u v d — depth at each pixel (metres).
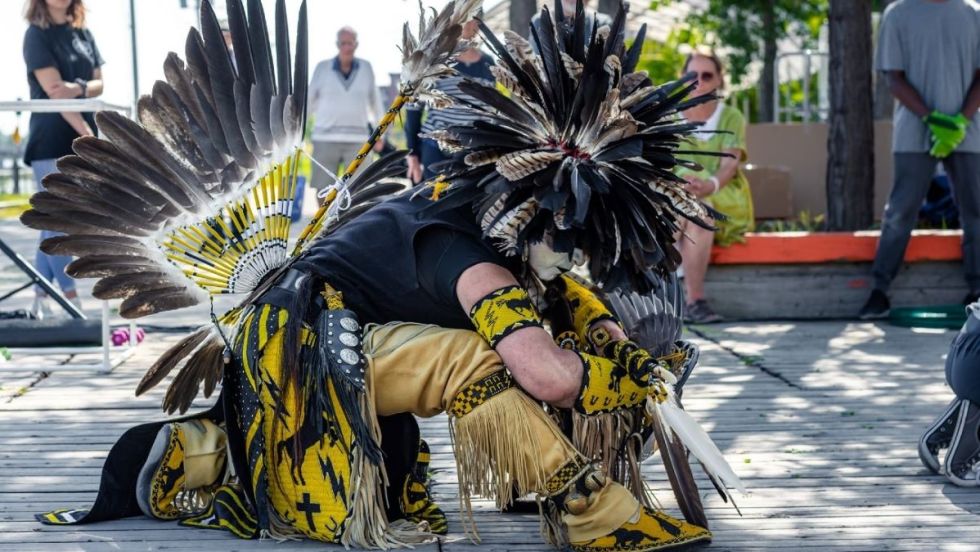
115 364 5.51
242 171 3.09
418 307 2.94
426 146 7.50
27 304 7.84
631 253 2.79
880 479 3.69
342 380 2.87
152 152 3.02
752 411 4.66
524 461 2.82
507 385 2.83
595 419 2.98
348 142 9.88
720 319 7.01
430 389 2.88
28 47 6.25
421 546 3.02
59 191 2.99
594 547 2.86
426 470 3.28
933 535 3.16
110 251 3.06
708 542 2.92
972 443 3.57
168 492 3.21
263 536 3.04
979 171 6.87
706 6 15.98
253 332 2.98
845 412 4.63
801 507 3.40
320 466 2.95
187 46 3.07
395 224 2.96
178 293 3.15
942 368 5.54
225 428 3.19
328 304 2.95
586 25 2.99
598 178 2.69
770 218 9.52
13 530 3.18
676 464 2.89
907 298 7.22
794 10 13.79
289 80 3.15
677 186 2.81
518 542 3.07
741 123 6.95
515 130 2.77
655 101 2.86
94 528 3.18
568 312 3.12
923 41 6.72
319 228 3.19
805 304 7.14
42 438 4.23
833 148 7.95
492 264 2.83
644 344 3.18
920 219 8.15
